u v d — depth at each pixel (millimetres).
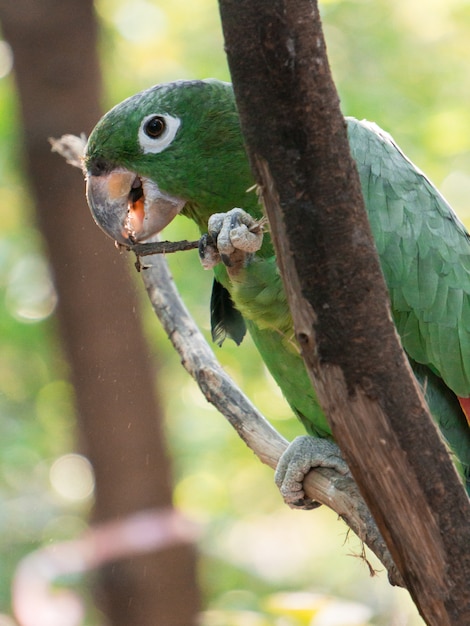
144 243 6297
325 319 4461
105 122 6738
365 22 14820
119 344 11297
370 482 4582
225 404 6695
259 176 4395
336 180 4320
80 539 14547
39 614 9266
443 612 4586
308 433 7629
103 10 14742
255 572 16375
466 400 6750
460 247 6828
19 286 15164
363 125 6977
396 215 6609
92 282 11172
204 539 13336
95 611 12156
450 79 14703
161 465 11492
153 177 6699
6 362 16703
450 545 4523
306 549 18375
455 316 6664
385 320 4453
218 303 7465
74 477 17578
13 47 11094
